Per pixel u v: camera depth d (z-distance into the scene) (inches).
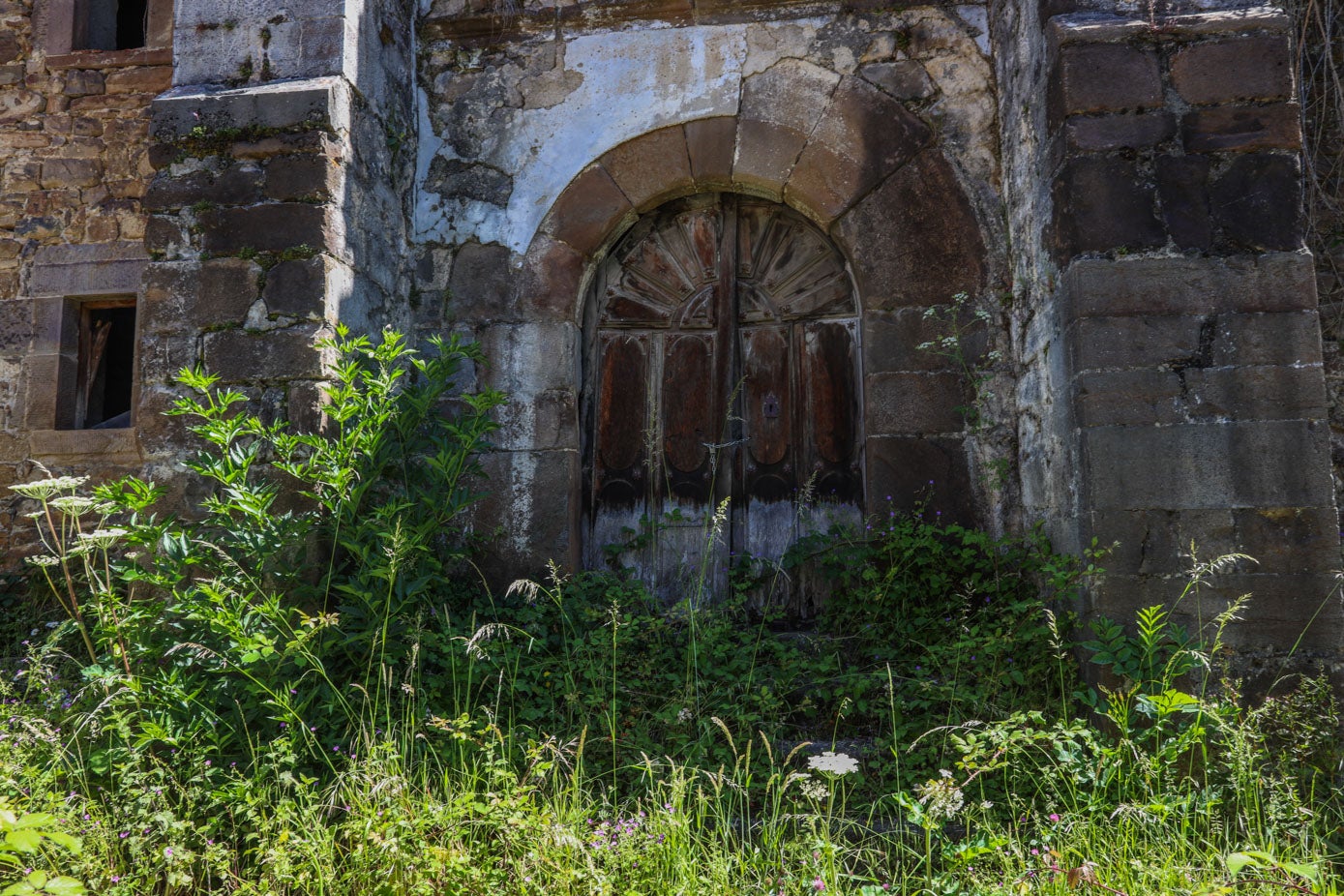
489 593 149.5
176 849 97.3
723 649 142.3
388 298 164.1
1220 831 104.0
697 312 172.6
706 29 169.5
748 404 170.1
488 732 119.2
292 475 137.7
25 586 208.8
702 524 167.5
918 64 164.1
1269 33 125.9
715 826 110.4
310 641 124.1
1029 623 132.7
